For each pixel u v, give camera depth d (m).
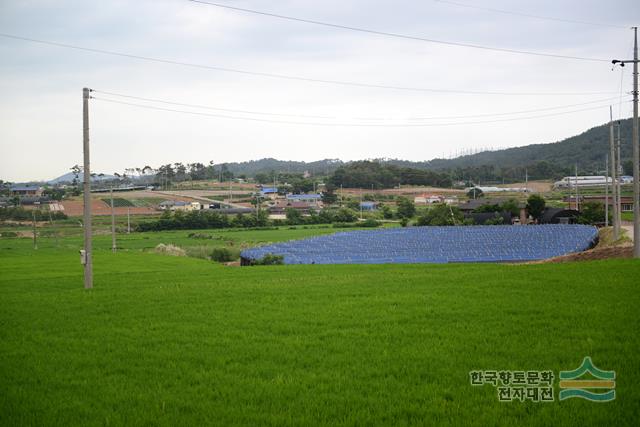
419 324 21.98
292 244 84.31
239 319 24.12
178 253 84.75
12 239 113.00
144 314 26.02
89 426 13.29
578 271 33.28
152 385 16.12
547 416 13.08
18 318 25.77
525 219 126.38
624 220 110.50
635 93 40.94
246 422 13.41
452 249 73.44
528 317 22.25
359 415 13.50
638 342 18.03
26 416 13.98
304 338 20.61
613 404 13.55
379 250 75.00
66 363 18.41
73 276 45.38
